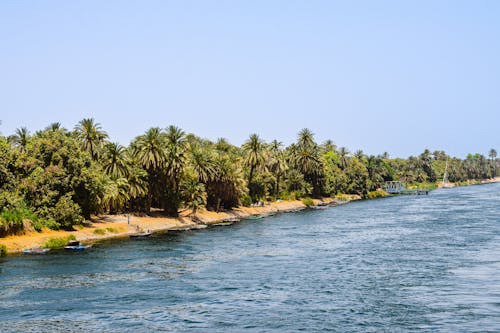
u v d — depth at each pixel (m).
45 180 82.19
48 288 45.47
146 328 33.84
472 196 197.75
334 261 59.25
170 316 36.56
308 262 58.91
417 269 52.44
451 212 124.94
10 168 82.12
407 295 41.44
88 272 53.16
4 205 73.69
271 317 36.00
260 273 52.41
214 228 103.19
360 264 56.69
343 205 174.00
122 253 67.12
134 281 48.59
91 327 34.09
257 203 154.50
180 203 116.00
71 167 86.25
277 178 172.00
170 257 63.50
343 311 37.19
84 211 91.81
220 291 44.28
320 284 46.59
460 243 70.44
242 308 38.56
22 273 52.66
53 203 83.19
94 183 88.62
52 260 61.03
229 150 174.88
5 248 66.56
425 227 93.69
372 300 40.19
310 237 84.44
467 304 38.03
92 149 105.12
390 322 34.19
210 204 135.12
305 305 39.12
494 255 59.22
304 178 191.12
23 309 38.56
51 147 85.69
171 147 113.00
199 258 62.72
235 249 70.88
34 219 78.56
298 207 167.38
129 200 110.50
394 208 148.12
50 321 35.41
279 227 103.31
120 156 103.56
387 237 81.19
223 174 127.25
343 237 83.25
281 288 45.19
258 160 152.75
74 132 107.94
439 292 42.06
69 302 40.47
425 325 33.31
